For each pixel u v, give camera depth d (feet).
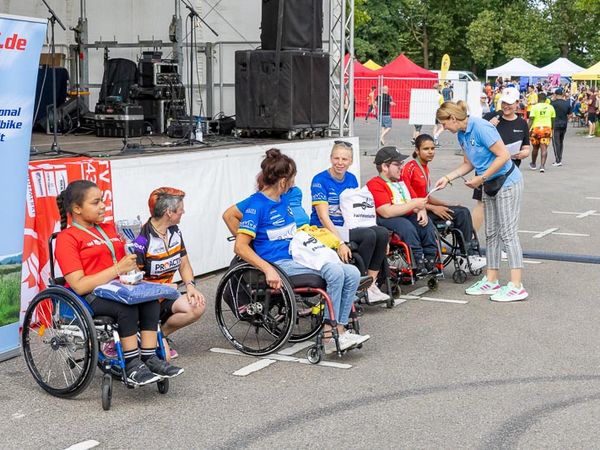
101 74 49.11
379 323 22.86
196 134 36.11
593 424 15.65
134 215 25.31
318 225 23.20
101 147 34.45
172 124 42.11
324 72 38.93
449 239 33.65
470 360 19.57
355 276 19.43
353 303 20.31
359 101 126.72
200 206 28.17
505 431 15.30
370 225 23.24
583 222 40.32
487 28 201.36
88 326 16.24
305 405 16.66
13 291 19.58
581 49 212.02
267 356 19.95
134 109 41.96
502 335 21.67
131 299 16.20
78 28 48.39
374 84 125.49
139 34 47.65
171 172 26.86
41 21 19.10
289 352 20.29
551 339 21.30
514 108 30.32
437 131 85.97
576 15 199.93
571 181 57.36
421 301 25.38
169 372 16.76
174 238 18.89
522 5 205.77
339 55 40.86
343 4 40.55
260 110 37.29
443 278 28.53
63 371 17.40
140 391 17.49
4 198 18.98
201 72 47.67
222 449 14.52
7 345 19.69
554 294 26.17
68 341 16.79
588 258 31.24
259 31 45.60
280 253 20.01
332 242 20.16
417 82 125.18
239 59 37.50
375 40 211.41
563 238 36.04
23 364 19.39
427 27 216.54
